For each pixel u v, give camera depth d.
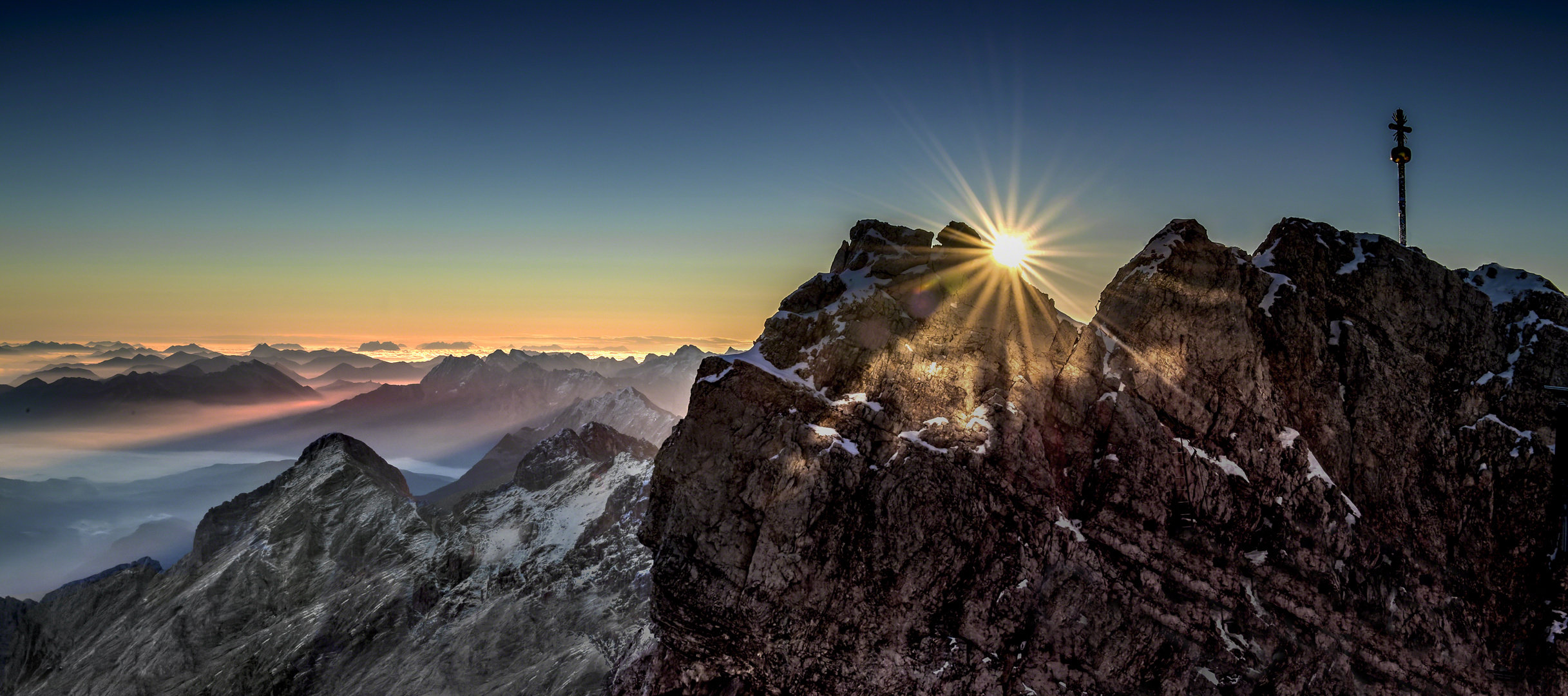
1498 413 34.91
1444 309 36.22
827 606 33.88
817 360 37.19
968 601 33.56
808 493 34.47
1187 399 34.97
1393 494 34.38
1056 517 34.31
